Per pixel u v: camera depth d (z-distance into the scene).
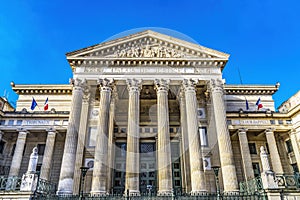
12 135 43.47
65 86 50.38
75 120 32.38
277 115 42.53
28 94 50.78
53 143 40.19
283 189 19.00
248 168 38.50
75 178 32.22
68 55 35.34
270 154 40.53
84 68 35.50
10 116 41.69
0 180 24.48
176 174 36.53
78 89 34.19
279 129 41.88
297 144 40.66
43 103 49.84
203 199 22.45
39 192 21.91
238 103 51.44
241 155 41.31
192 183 29.11
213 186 33.31
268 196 18.88
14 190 20.20
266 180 19.52
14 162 38.34
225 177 30.23
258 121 42.16
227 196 21.34
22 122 41.34
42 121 41.47
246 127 41.50
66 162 29.75
